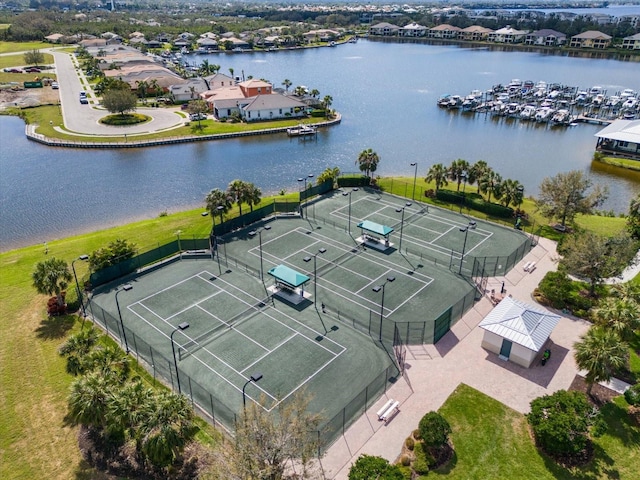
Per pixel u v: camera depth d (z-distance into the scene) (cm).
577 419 3341
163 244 6406
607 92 16362
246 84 14462
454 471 3281
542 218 7200
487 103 15062
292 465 3097
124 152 11069
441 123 13612
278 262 6003
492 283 5531
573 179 6462
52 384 4116
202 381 4100
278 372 4194
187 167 10150
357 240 6531
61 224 7700
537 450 3447
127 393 3266
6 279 5716
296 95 15475
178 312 5044
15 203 8450
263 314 5009
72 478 3288
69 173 9812
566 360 4344
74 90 16462
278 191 8812
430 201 7781
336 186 8381
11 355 4447
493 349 4431
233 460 2834
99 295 5366
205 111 14062
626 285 4734
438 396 3934
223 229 6731
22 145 11450
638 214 6588
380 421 3684
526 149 11238
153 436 3023
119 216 7956
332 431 3581
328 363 4303
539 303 5159
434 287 5447
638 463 3341
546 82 18462
